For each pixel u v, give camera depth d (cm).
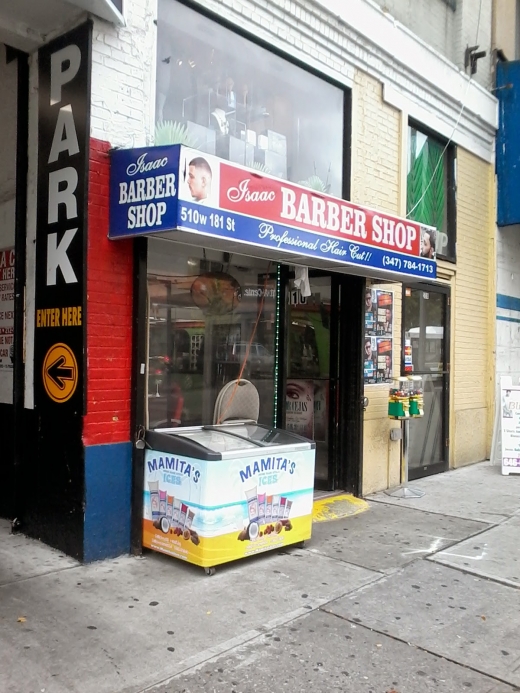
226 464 434
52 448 468
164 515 454
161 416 508
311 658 328
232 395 548
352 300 675
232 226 431
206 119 545
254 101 589
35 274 484
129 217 431
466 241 885
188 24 525
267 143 603
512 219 933
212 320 551
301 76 632
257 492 458
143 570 439
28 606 375
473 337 905
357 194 684
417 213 799
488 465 891
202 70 540
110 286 455
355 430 673
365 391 685
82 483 443
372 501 668
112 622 358
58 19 452
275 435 513
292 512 488
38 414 481
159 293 505
